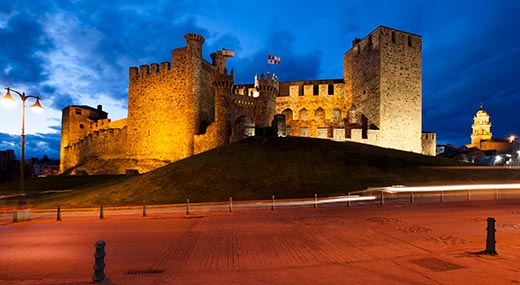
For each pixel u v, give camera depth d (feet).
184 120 189.78
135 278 26.99
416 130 195.11
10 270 30.09
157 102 201.05
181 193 95.09
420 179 105.19
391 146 186.50
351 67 216.54
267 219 56.34
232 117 188.34
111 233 46.55
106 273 28.50
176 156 190.60
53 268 30.60
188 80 190.49
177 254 34.53
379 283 24.53
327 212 62.85
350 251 34.32
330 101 222.07
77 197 100.48
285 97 224.94
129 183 109.91
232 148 133.69
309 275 26.86
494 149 312.71
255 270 28.66
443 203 72.18
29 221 60.90
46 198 109.70
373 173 109.60
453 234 41.04
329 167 114.01
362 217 55.36
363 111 201.57
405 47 196.24
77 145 255.29
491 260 29.78
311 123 219.00
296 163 117.29
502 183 104.27
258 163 117.08
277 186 98.48
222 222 54.39
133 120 209.67
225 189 96.99
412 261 30.09
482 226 45.80
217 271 28.58
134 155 207.21
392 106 189.06
